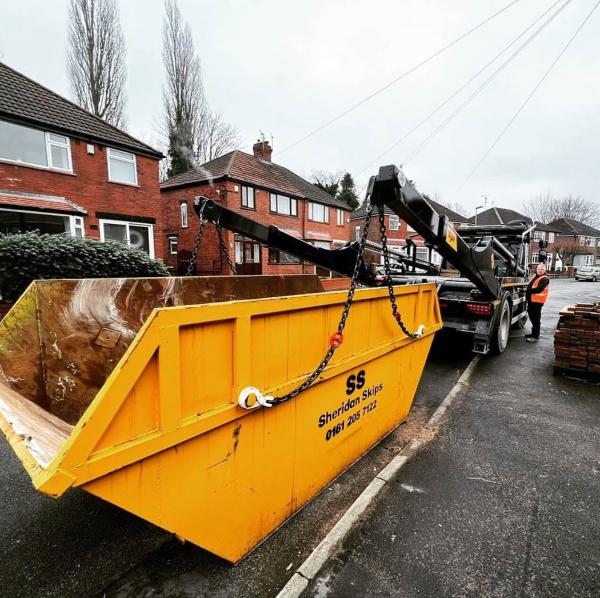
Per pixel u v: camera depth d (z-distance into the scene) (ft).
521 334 27.66
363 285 15.03
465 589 6.09
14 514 7.97
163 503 4.99
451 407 13.66
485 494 8.54
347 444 9.10
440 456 10.15
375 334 9.39
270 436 6.57
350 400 8.81
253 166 70.85
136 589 6.12
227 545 6.16
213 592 6.04
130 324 10.12
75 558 6.78
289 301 6.41
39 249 25.00
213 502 5.72
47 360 8.45
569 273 146.20
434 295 12.60
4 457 10.23
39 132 38.73
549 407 13.69
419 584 6.17
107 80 86.48
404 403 11.90
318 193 83.51
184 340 4.92
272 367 6.31
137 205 47.29
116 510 8.10
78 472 3.97
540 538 7.20
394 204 8.20
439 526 7.48
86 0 81.61
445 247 11.75
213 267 62.49
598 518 7.79
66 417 8.55
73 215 39.91
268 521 6.98
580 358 16.76
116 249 29.17
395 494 8.46
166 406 4.75
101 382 9.35
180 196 66.39
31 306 8.25
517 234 26.43
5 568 6.57
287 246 12.55
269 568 6.47
